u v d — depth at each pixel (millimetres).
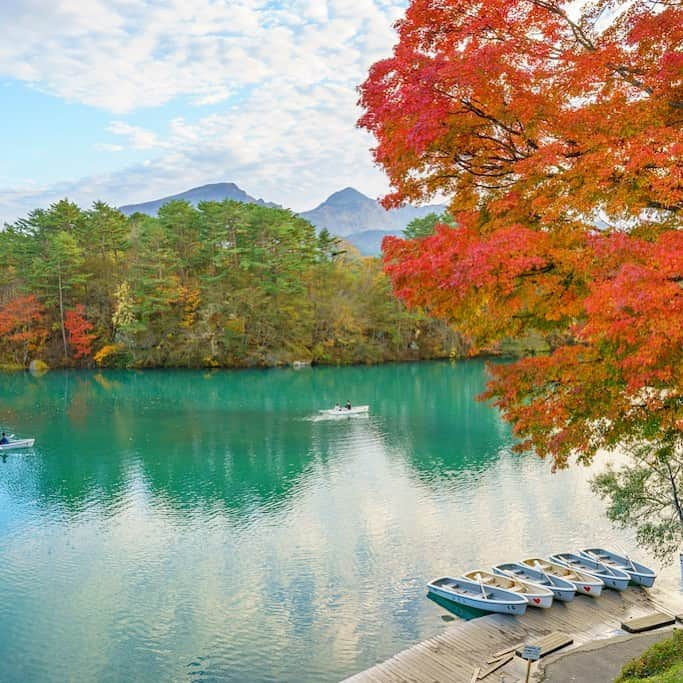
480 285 7035
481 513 27094
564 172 7836
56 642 17391
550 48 8141
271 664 16391
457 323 9188
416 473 33281
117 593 20172
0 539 24609
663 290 6145
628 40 7543
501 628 17422
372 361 93688
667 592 19844
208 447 39344
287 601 19609
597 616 18203
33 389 66562
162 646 17219
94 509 28047
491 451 37844
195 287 86438
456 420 47938
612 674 14594
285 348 89312
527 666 15180
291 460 36125
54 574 21500
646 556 22703
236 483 31797
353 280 97938
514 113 7723
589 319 6934
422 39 8922
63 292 87875
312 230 96750
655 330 6234
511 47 7785
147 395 61875
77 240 91438
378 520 26406
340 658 16609
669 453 9711
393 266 7953
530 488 30453
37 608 19219
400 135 8305
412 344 98000
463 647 16344
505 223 8312
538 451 8938
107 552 23328
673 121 7707
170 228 90500
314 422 47344
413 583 20750
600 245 7086
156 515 27234
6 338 84750
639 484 18688
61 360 86500
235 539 24500
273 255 89062
